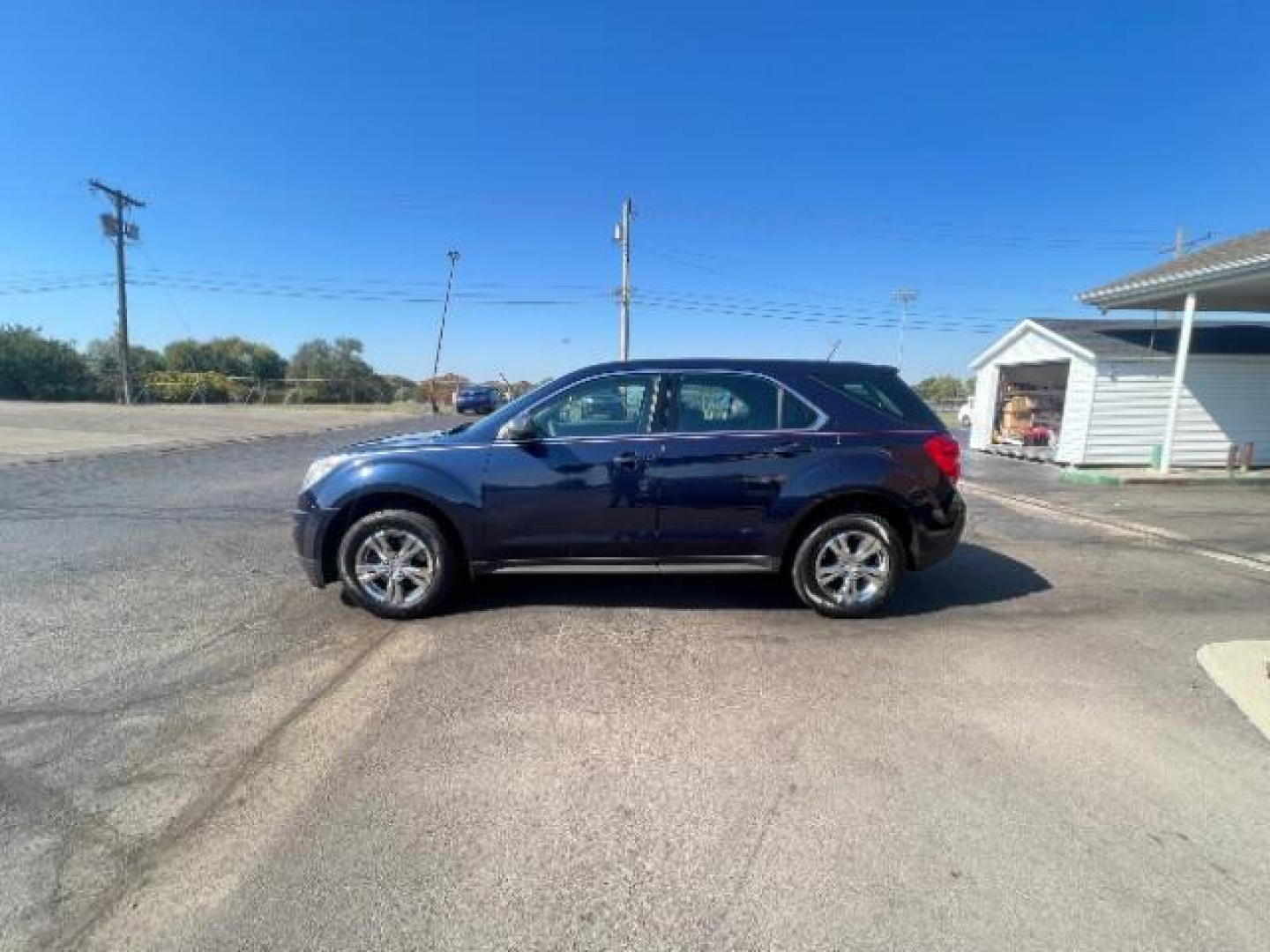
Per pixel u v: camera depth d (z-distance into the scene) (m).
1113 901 2.21
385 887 2.24
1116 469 13.40
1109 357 13.91
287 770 2.89
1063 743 3.17
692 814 2.63
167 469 12.43
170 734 3.18
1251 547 7.23
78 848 2.40
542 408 4.76
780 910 2.16
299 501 4.80
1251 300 13.91
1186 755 3.07
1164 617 4.93
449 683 3.73
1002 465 15.30
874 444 4.74
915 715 3.43
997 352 17.72
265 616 4.75
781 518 4.70
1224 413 14.09
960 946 2.03
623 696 3.59
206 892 2.21
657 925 2.10
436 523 4.70
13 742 3.09
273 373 70.56
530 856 2.40
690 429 4.72
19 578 5.61
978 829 2.56
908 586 5.69
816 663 4.05
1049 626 4.72
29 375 39.75
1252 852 2.44
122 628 4.50
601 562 4.76
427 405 47.88
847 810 2.66
